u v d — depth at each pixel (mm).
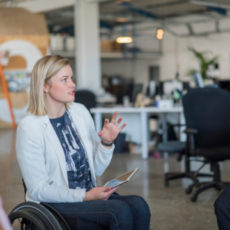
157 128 8719
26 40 11500
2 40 11383
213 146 4387
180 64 18391
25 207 2086
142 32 19828
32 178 2129
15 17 11461
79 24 10922
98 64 11141
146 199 4250
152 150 7031
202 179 5105
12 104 11484
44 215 2021
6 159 6582
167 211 3846
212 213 3766
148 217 2213
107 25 20078
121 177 2270
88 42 10961
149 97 10305
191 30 17609
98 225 2094
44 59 2219
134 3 15195
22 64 11508
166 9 16406
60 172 2207
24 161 2133
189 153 4355
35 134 2145
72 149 2264
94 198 2119
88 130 2391
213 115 4355
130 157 6844
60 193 2105
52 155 2186
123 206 2080
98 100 10922
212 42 16984
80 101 5230
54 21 18656
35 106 2197
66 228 2047
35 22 11570
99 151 2365
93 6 11000
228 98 4367
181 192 4508
